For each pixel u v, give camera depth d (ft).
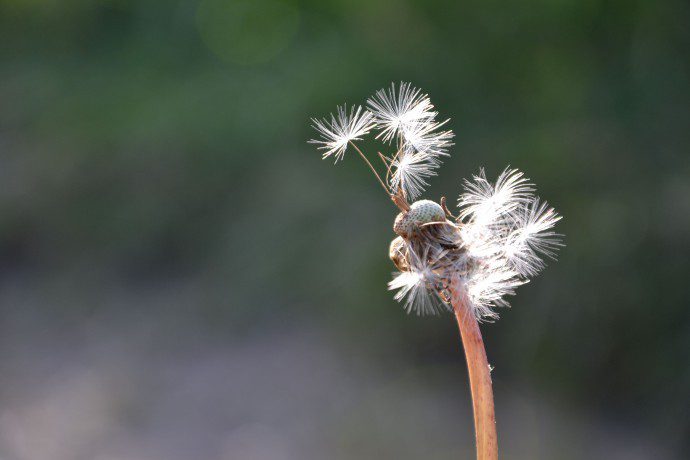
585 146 4.36
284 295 5.35
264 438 4.47
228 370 5.08
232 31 6.70
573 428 4.08
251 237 5.65
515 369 4.38
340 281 5.08
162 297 5.89
